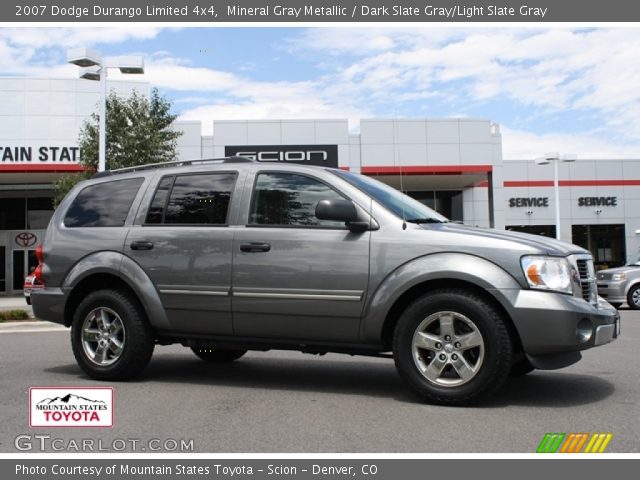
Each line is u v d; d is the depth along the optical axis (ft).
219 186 18.99
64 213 21.22
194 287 18.39
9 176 88.53
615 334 16.70
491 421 14.52
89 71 53.06
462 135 87.81
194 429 14.21
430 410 15.61
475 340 15.47
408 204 18.62
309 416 15.21
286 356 25.52
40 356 25.96
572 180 130.52
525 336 15.20
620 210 130.72
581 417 14.83
